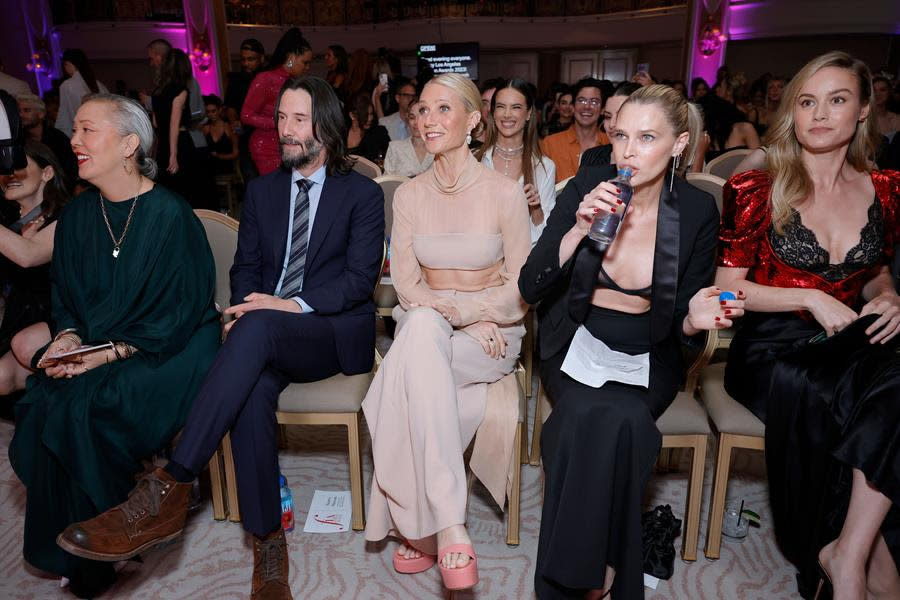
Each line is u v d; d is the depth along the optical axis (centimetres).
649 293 174
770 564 192
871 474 149
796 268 183
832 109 169
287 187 208
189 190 543
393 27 1495
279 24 1531
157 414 184
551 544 156
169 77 496
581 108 340
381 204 209
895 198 182
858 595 156
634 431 152
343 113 204
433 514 157
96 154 181
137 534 155
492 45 1466
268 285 209
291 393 192
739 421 180
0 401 215
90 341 184
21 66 1331
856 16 1059
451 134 186
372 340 210
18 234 204
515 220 196
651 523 193
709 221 171
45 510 176
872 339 163
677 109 156
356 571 187
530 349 258
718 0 1127
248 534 203
